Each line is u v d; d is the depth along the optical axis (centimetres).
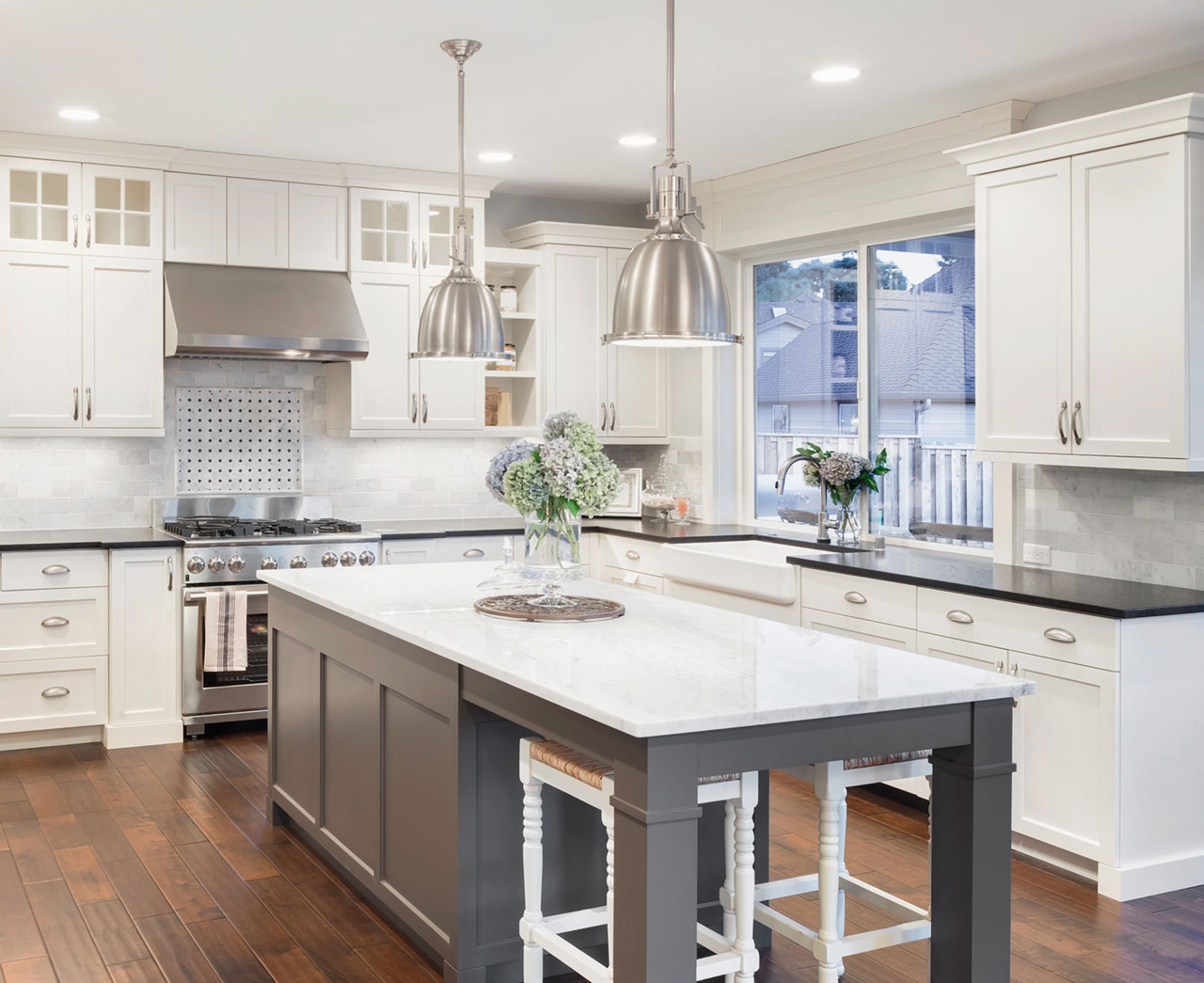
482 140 532
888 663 277
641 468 702
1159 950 330
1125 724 364
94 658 530
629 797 226
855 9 359
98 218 545
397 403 607
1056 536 447
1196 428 366
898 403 549
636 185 637
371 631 344
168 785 477
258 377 614
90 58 412
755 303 643
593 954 319
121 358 551
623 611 342
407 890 326
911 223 530
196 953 324
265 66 419
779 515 627
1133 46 392
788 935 284
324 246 588
